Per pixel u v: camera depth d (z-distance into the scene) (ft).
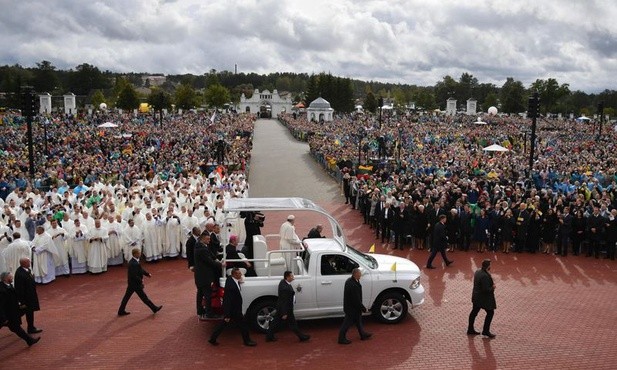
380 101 164.45
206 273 33.91
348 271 35.68
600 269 50.08
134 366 30.09
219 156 124.47
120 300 41.65
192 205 61.31
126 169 96.02
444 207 57.93
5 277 32.07
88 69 529.45
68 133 157.69
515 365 30.17
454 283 45.52
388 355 31.42
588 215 54.60
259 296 34.40
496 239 57.06
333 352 31.86
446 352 31.86
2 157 106.42
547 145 149.69
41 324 36.55
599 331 35.09
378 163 108.47
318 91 358.02
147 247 52.39
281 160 145.07
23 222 53.31
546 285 45.01
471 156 118.62
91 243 48.55
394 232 58.49
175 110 334.24
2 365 30.30
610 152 126.21
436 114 325.83
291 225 39.34
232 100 517.55
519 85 355.36
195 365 30.17
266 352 31.89
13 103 333.62
